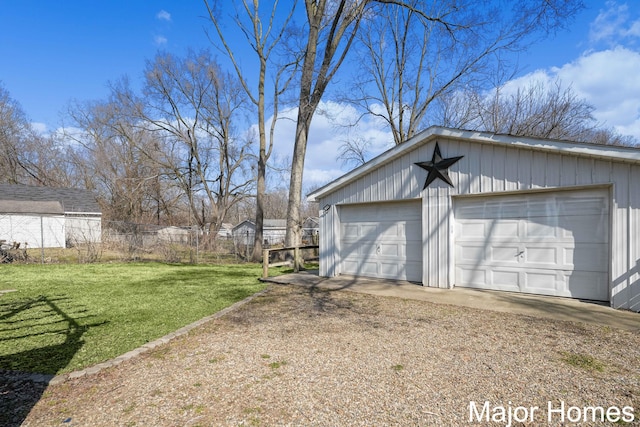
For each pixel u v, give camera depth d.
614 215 5.28
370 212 8.41
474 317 5.04
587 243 5.73
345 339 4.15
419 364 3.39
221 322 4.93
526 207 6.30
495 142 6.18
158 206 30.48
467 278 6.92
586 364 3.37
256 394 2.82
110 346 3.95
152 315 5.32
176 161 25.92
